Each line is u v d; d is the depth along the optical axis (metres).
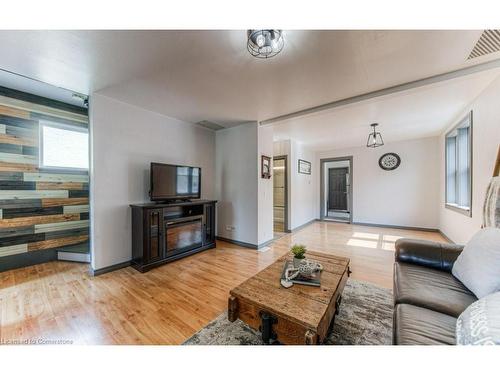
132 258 2.87
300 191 5.50
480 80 2.24
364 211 5.74
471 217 2.88
